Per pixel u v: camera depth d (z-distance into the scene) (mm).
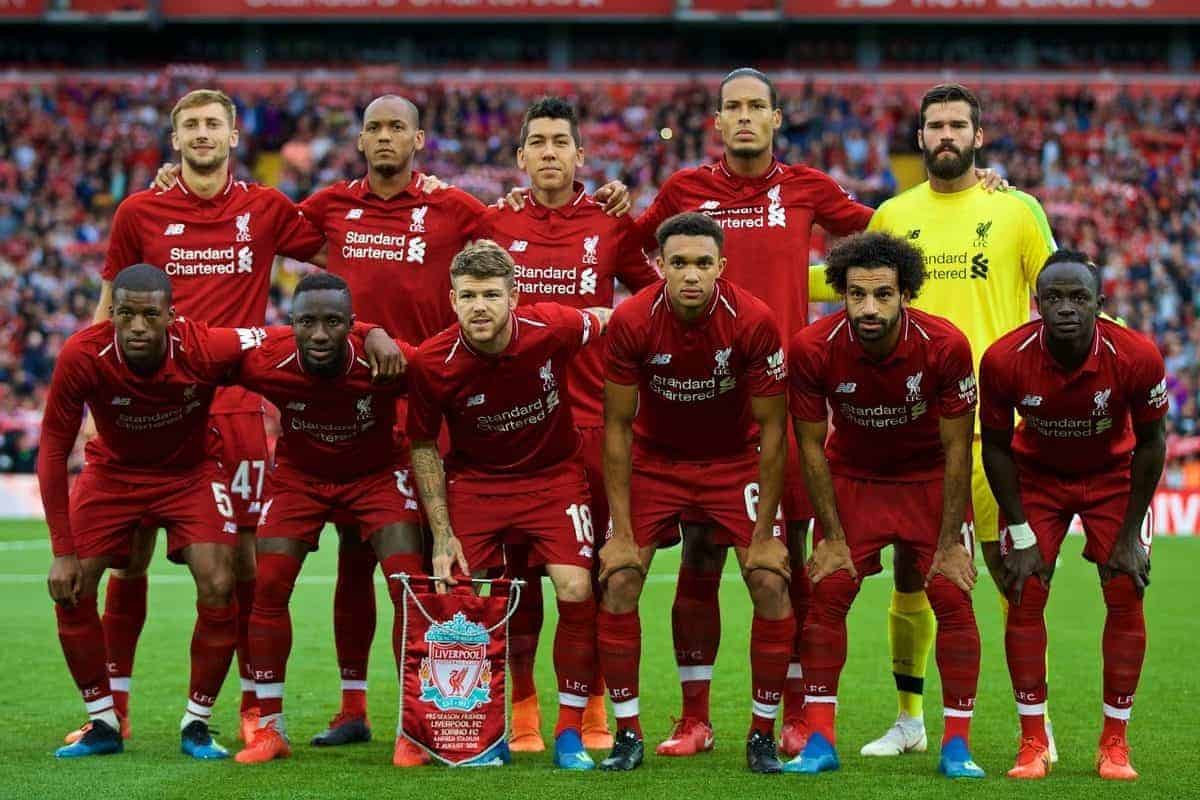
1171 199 30250
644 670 9312
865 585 14234
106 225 29984
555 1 32812
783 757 6980
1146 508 6355
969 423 6309
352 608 7207
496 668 6461
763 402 6430
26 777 6090
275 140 32438
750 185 7500
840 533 6391
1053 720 7707
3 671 9133
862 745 7098
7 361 26172
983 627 11500
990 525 7160
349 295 6461
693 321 6336
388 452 6852
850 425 6461
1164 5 31969
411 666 6438
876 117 32625
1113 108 32594
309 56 34938
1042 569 6383
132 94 33344
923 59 34438
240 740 7297
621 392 6449
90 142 31906
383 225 7594
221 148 7613
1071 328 6039
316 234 7801
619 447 6480
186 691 8562
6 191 30672
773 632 6375
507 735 7027
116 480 6785
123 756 6629
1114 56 34062
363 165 31172
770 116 7383
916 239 7461
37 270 28359
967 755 6230
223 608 6691
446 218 7605
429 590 6496
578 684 6492
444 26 34781
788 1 32500
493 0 32812
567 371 7410
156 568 15625
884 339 6203
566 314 6590
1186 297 27453
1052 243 7488
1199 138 31766
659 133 31812
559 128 7480
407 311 7602
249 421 7582
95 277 28234
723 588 14023
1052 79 33781
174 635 10781
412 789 5816
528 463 6684
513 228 7598
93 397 6559
